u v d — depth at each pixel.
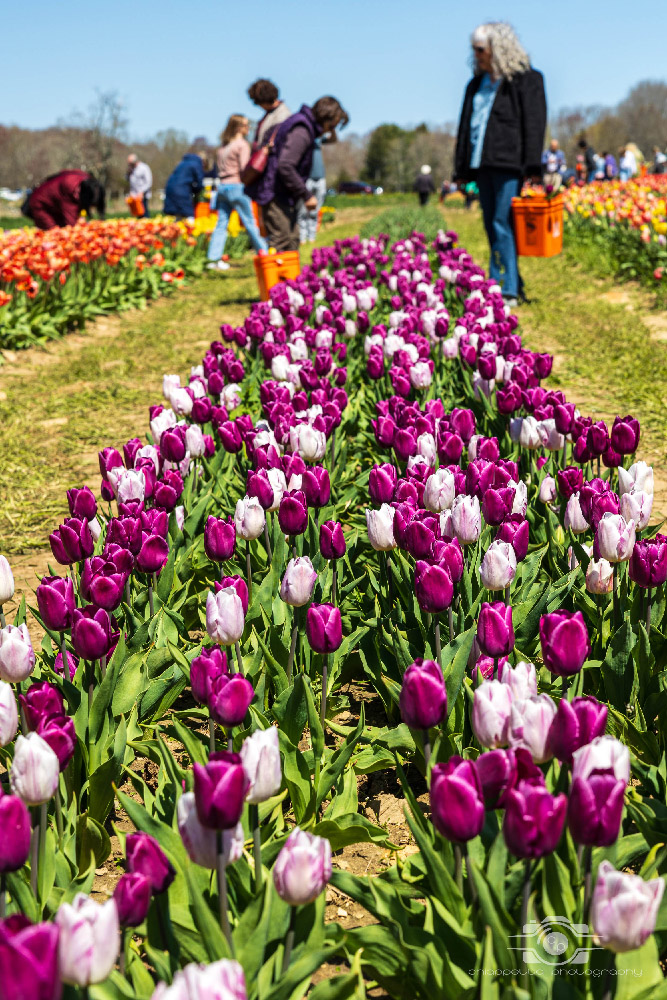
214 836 1.82
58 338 10.99
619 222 15.88
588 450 3.93
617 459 3.82
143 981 1.97
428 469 3.70
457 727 2.94
